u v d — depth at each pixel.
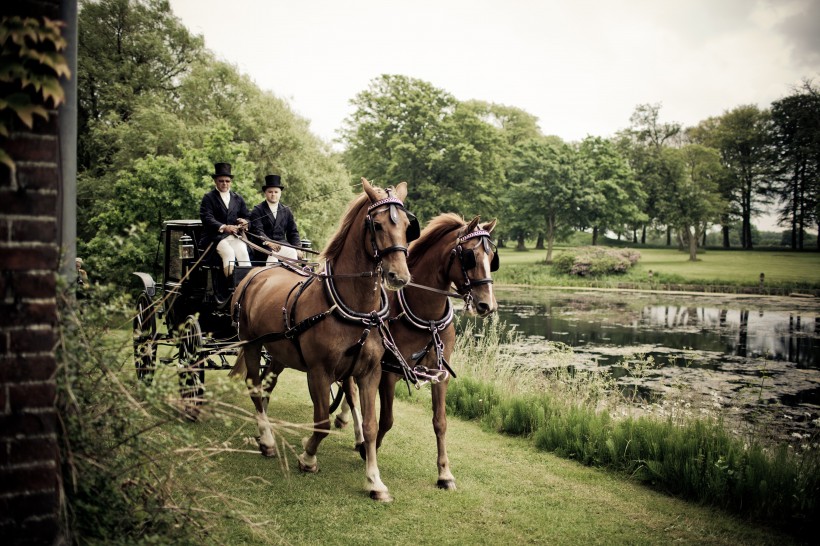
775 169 61.47
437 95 48.22
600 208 49.38
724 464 5.38
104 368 3.32
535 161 50.94
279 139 24.00
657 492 5.59
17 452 2.81
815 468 5.19
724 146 63.22
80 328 3.22
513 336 18.41
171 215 16.61
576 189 49.22
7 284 2.79
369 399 5.04
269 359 6.65
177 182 16.48
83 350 3.28
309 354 4.93
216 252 6.86
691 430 6.08
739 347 17.16
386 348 5.22
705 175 56.28
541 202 49.88
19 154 2.82
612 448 6.20
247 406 7.61
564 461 6.45
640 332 20.11
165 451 3.48
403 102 47.34
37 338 2.86
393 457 6.22
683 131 66.12
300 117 28.16
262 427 5.83
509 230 60.06
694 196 53.97
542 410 7.34
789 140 60.28
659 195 55.78
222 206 7.16
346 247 4.89
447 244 5.34
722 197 61.28
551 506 5.09
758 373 13.35
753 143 62.41
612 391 9.05
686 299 33.00
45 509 2.87
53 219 2.90
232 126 23.72
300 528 4.29
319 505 4.73
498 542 4.31
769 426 8.65
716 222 58.50
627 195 51.06
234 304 6.11
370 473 5.03
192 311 6.99
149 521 3.44
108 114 24.52
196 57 27.08
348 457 6.05
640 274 43.25
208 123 23.66
